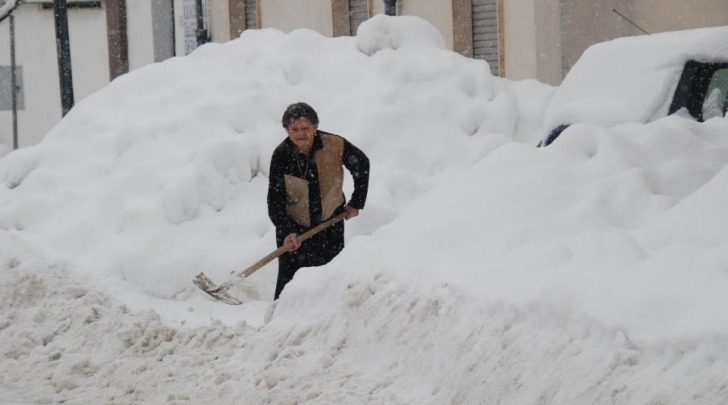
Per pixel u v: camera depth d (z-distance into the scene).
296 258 21.25
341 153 21.20
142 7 89.62
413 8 53.50
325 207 21.25
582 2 48.28
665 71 23.52
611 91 24.22
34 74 116.69
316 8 57.16
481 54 51.50
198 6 62.03
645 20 48.22
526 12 48.66
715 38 23.53
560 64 48.00
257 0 59.97
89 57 115.88
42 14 116.06
